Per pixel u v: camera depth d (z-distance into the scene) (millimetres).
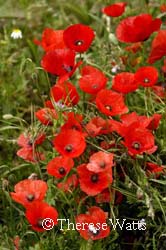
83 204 3668
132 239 3787
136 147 3400
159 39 4137
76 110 3797
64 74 3859
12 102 4770
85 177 3412
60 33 4207
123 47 4891
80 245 3488
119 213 3770
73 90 3779
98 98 3611
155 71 3750
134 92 4469
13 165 4242
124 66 4504
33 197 3354
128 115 3648
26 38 5492
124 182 3713
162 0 5035
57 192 3574
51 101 3799
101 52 4734
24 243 3604
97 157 3354
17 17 5645
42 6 5664
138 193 3420
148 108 4164
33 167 4012
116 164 3691
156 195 3461
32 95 4855
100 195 3541
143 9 5234
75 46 3938
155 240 3664
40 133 3811
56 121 3621
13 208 3914
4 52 5168
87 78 3721
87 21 5477
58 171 3432
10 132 4527
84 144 3352
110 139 3773
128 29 4117
